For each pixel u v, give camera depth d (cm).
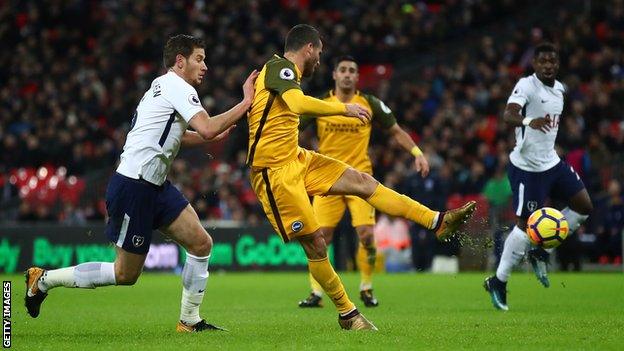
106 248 4916
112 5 7544
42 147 5947
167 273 4906
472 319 2103
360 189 1841
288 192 1803
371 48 6700
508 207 4859
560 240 2139
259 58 6512
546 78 2383
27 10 7325
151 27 7088
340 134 2725
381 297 2989
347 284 3725
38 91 6831
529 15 7031
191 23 6994
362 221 2670
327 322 2073
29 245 4878
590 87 5781
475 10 7050
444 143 5519
